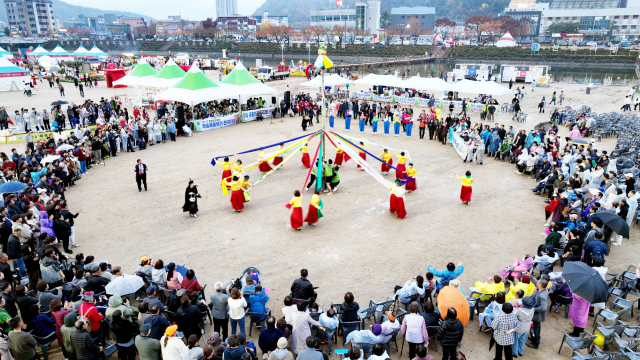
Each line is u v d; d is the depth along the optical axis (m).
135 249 13.85
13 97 42.84
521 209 17.22
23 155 19.83
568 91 50.62
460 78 59.81
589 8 173.50
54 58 83.75
